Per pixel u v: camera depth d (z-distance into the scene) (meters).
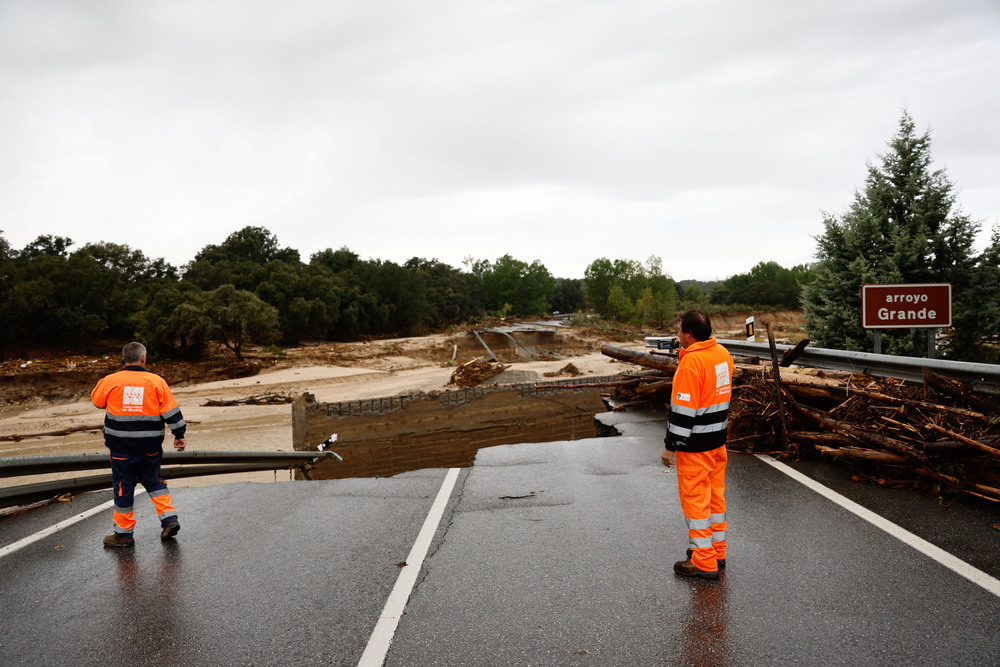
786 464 5.81
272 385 31.75
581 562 3.71
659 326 65.62
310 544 4.16
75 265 51.84
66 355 48.84
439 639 2.84
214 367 38.91
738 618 2.97
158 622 3.10
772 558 3.69
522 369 31.25
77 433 22.00
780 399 6.00
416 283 85.69
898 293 8.47
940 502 4.59
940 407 4.88
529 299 117.06
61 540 4.40
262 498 5.31
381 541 4.17
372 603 3.23
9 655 2.81
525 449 7.02
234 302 44.03
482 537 4.19
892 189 13.36
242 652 2.78
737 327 76.25
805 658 2.60
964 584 3.27
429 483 5.66
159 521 4.79
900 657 2.59
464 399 14.08
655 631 2.86
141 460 4.29
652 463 6.21
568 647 2.74
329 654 2.73
